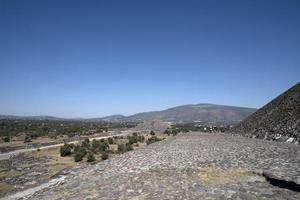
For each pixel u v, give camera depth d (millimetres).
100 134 108125
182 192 11320
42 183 31234
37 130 118562
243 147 23234
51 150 61344
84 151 52500
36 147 69562
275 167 13852
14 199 25344
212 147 24266
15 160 50688
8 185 32188
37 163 46781
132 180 13891
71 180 16781
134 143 70125
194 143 29297
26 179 34625
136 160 19672
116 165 18797
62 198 12672
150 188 12258
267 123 41188
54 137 95250
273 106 48188
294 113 33375
